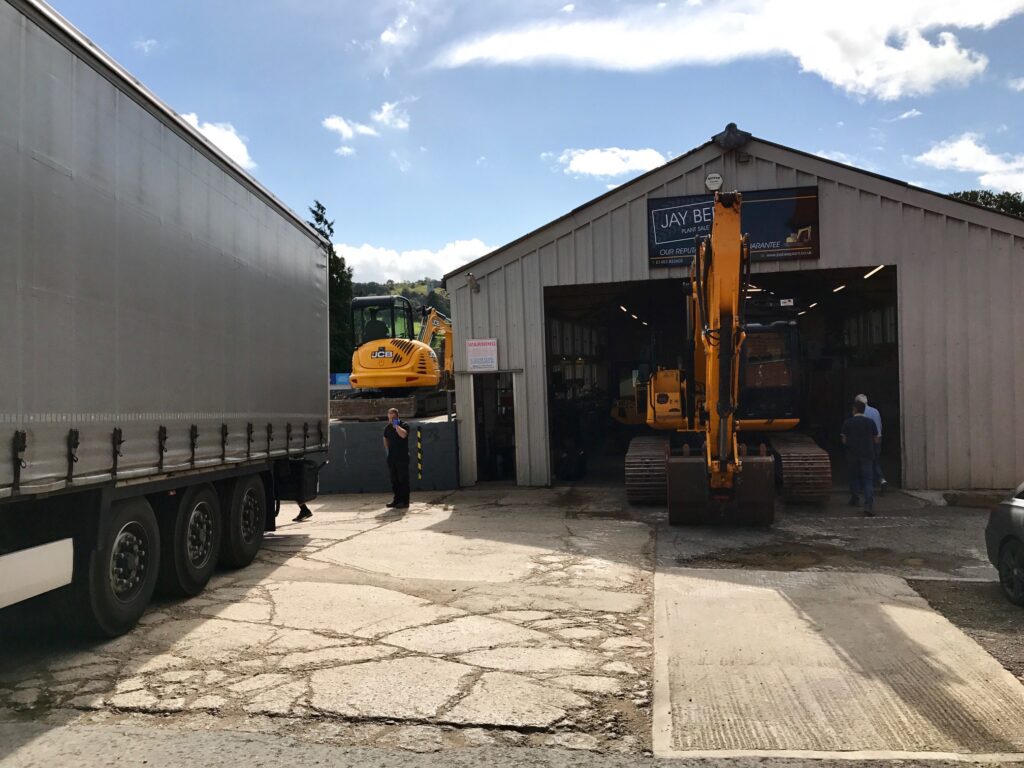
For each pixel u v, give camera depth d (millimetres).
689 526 11859
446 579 8648
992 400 15055
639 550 10172
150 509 6930
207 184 7777
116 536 6398
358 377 19266
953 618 6777
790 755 4227
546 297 18641
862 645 5988
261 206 9297
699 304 11031
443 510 14391
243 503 9273
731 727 4582
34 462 4914
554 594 7922
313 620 6992
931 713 4723
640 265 16531
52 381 5141
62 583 5605
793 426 13945
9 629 6297
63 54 5355
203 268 7660
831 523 11961
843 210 15617
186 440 7242
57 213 5246
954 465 15188
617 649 6137
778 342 13969
